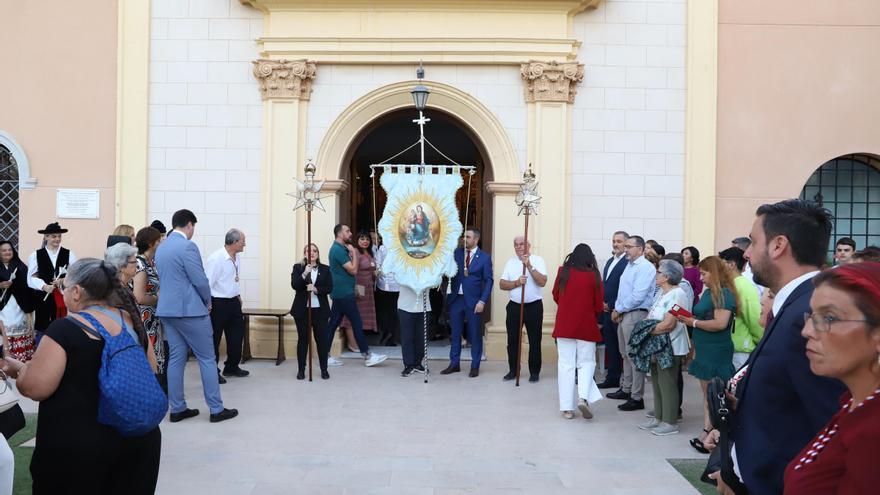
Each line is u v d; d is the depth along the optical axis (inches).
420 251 350.6
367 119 398.3
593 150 395.2
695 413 290.8
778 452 96.5
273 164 392.8
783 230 102.7
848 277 74.9
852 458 70.1
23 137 398.3
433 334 458.0
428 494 193.6
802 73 397.7
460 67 395.9
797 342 93.6
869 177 416.5
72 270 140.7
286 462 219.6
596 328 276.2
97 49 397.7
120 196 393.1
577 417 281.3
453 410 288.0
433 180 353.7
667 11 396.5
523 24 393.4
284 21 393.4
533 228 391.5
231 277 343.6
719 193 396.8
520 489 198.5
